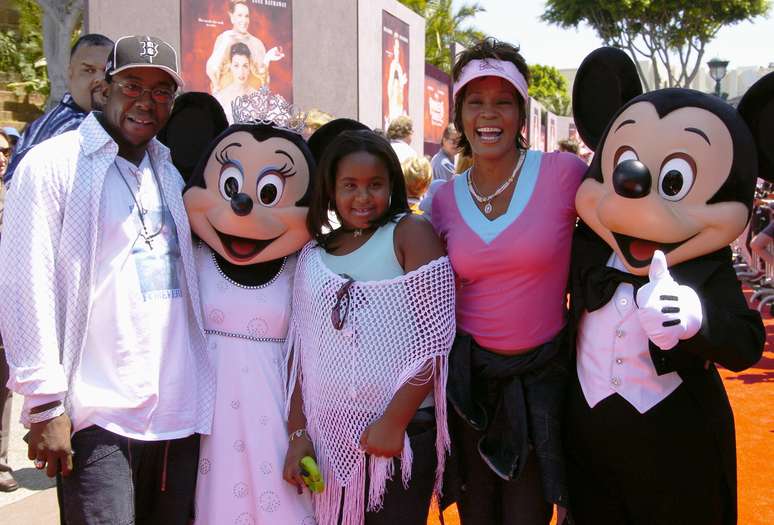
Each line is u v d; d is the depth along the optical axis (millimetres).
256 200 3072
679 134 2723
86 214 2740
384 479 2799
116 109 2848
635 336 2840
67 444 2652
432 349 2783
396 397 2754
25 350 2633
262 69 10203
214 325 3092
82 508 2713
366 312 2797
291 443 3006
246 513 3039
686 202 2721
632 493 2920
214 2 9820
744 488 4555
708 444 2814
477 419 2959
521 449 2896
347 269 2896
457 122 3219
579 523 3113
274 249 3074
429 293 2799
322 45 10672
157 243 2895
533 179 3045
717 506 2861
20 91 17938
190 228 3152
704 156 2697
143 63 2793
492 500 3109
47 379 2609
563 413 3059
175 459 2977
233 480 3033
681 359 2775
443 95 17906
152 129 2895
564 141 9758
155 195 2941
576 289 3000
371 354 2799
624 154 2820
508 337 2990
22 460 5035
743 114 2898
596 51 3164
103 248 2791
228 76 9992
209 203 3080
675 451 2811
